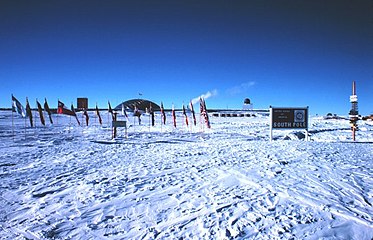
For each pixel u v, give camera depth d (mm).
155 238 3881
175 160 9953
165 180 7039
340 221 4312
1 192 6137
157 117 53094
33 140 17453
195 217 4582
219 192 5918
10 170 8391
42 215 4824
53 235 4051
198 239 3814
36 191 6195
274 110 17188
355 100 18094
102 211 4973
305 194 5652
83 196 5820
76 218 4672
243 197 5535
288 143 14789
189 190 6109
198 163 9266
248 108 82375
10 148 13602
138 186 6520
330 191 5848
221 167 8484
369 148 12523
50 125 31750
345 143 14898
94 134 21938
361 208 4867
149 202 5391
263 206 5004
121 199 5602
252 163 9047
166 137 19875
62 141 16875
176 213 4793
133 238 3906
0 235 4062
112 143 16062
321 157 10016
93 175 7680
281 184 6418
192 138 19312
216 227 4168
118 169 8477
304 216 4520
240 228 4113
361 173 7438
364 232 3941
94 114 56875
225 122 42312
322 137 20625
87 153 11938
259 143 14961
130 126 32062
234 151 11883
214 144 14805
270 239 3760
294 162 9102
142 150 12859
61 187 6492
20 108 19703
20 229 4266
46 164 9367
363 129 28625
